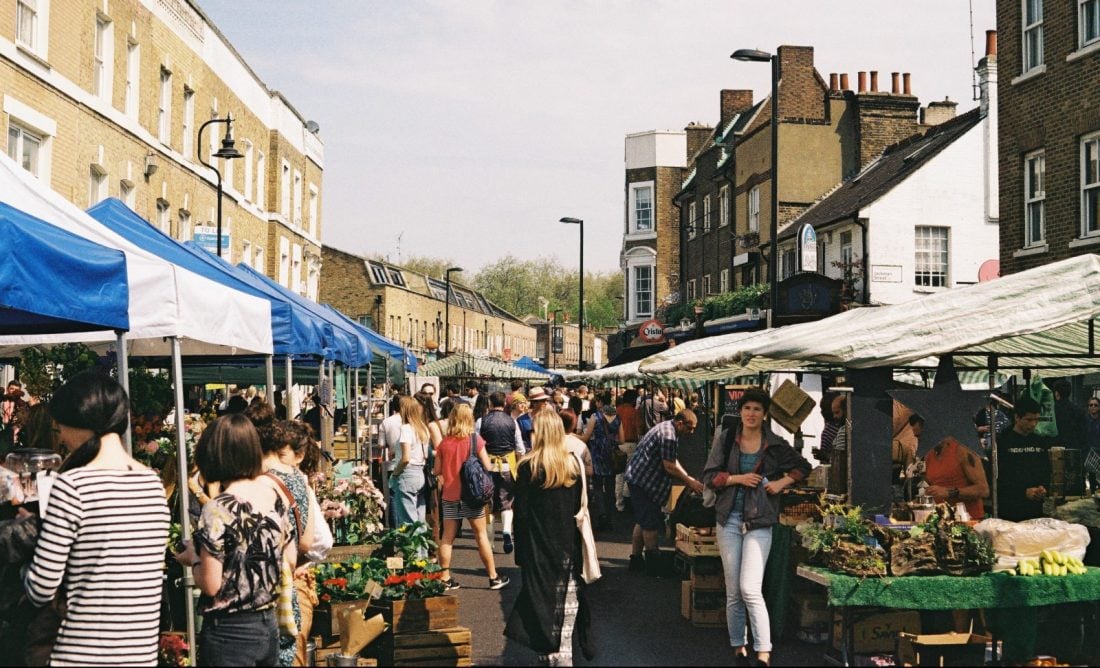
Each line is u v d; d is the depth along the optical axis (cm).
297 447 639
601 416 1655
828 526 766
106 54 2181
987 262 2478
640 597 1071
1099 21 1905
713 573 933
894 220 2944
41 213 716
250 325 941
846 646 744
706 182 4528
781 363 1150
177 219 2656
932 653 746
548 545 764
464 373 4103
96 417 470
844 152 3662
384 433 1255
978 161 2980
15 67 1722
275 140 3716
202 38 2853
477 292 10750
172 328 730
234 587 489
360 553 909
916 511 806
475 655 836
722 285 4281
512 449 1430
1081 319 779
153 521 473
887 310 800
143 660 465
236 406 1491
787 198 3628
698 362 1167
